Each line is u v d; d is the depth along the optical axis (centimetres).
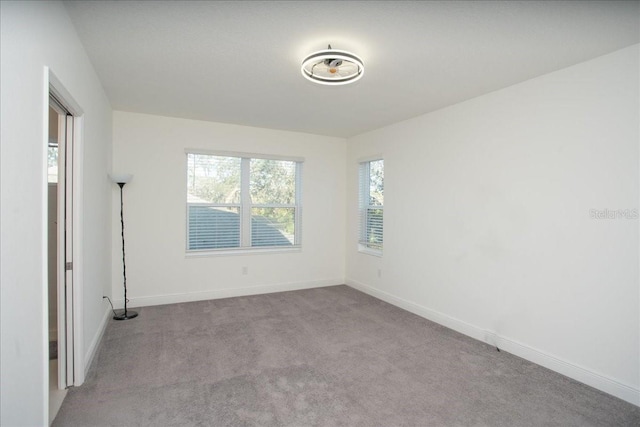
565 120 270
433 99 354
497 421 209
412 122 430
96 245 302
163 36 230
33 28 153
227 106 391
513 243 308
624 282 237
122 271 422
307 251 543
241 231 498
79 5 194
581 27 210
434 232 394
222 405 222
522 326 301
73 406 217
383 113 410
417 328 369
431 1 186
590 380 253
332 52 231
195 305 442
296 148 527
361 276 530
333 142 560
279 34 226
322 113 415
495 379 261
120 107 400
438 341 334
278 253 520
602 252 248
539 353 287
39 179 158
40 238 159
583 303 259
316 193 547
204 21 210
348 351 308
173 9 197
